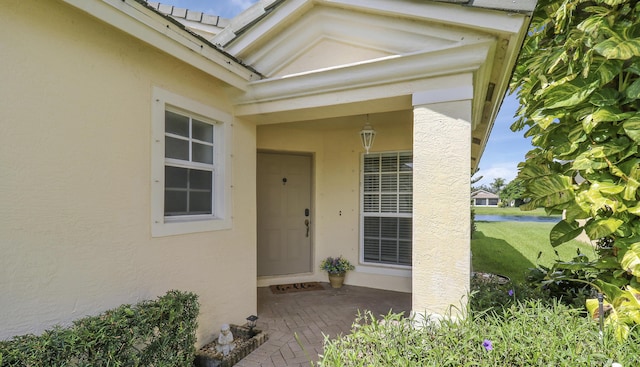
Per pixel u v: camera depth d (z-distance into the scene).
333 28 3.04
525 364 1.58
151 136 2.66
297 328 3.77
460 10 2.36
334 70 2.93
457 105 2.56
